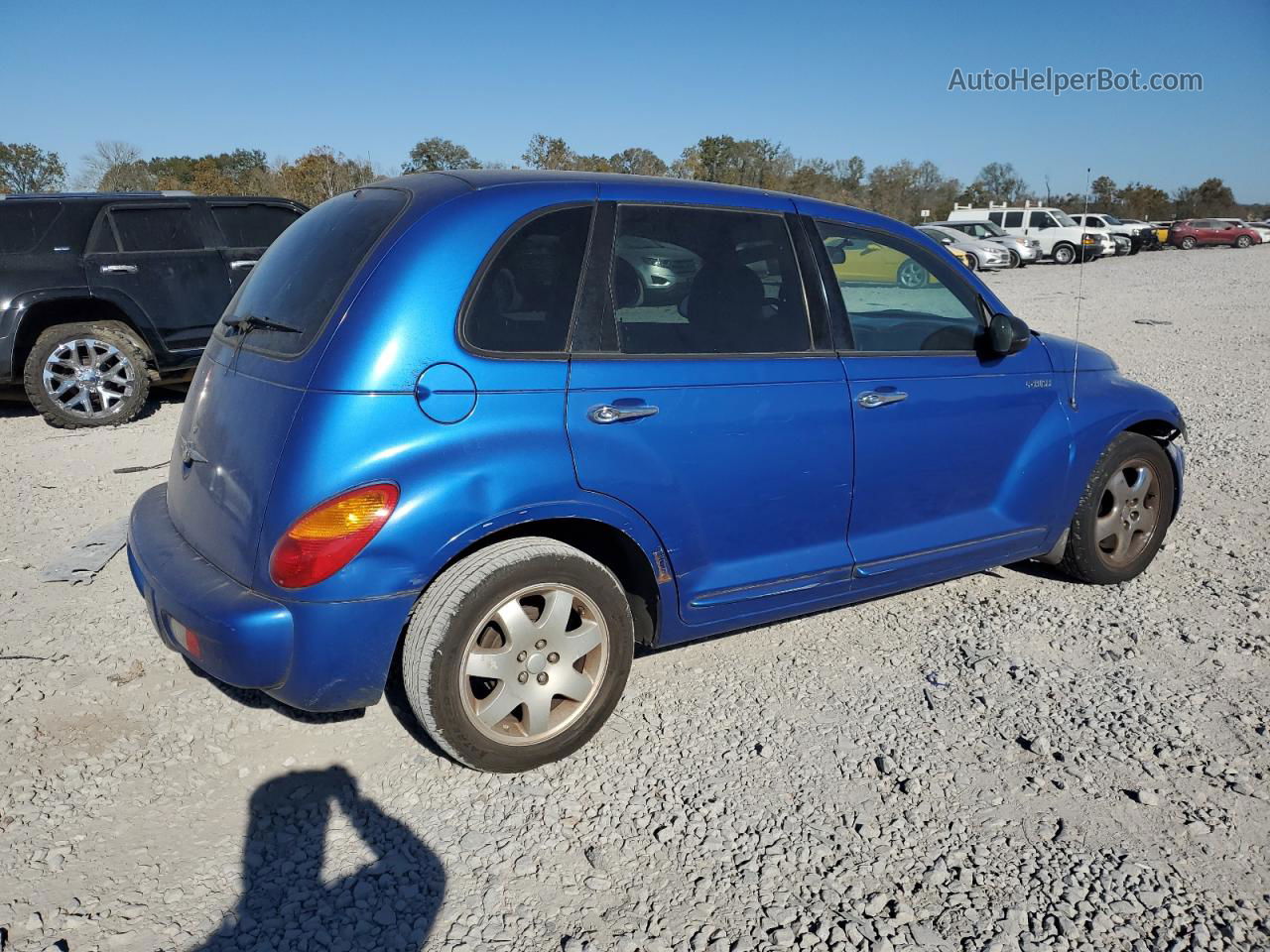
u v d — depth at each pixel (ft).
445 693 9.70
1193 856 9.37
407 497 9.37
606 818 9.86
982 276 94.73
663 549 11.05
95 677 12.59
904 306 13.10
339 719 11.66
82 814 9.87
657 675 12.84
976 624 14.47
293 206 31.55
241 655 9.35
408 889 8.86
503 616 9.96
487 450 9.72
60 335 26.63
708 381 11.10
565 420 10.12
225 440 10.27
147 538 11.34
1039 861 9.29
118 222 27.73
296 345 9.91
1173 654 13.47
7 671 12.70
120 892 8.77
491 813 9.93
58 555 17.07
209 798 10.19
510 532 10.38
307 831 9.68
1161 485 15.98
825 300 12.32
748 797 10.22
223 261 29.43
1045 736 11.25
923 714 11.91
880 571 12.98
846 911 8.60
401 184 11.09
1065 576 16.35
